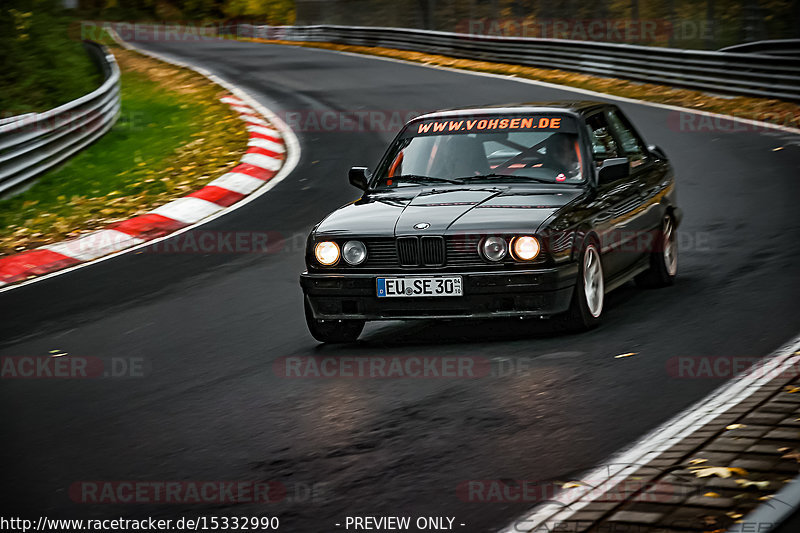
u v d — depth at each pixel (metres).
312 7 78.44
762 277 12.31
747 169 20.73
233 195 22.17
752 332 9.88
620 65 38.00
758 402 7.64
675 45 53.00
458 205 10.73
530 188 11.13
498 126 11.86
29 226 20.14
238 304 13.39
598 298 10.83
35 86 42.56
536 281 10.02
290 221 18.94
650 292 12.34
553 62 42.47
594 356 9.56
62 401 9.66
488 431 7.70
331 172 23.81
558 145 11.47
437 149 11.85
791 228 15.07
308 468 7.24
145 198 22.16
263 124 32.16
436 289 10.22
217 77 47.06
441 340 10.91
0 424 9.06
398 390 9.02
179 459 7.68
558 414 7.97
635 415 7.77
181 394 9.55
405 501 6.47
